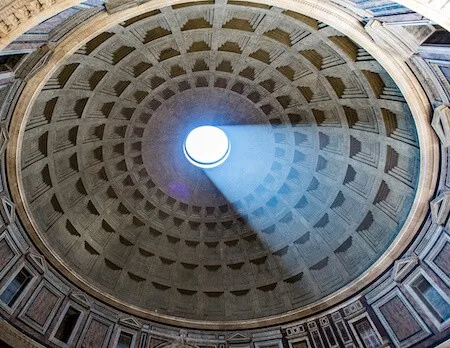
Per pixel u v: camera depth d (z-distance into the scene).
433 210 18.92
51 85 18.70
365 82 19.94
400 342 19.28
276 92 24.44
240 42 21.58
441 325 17.78
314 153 25.72
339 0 14.48
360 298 22.12
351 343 21.22
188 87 25.09
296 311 23.94
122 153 26.25
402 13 13.14
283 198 27.83
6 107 16.00
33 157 20.33
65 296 20.66
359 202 24.03
